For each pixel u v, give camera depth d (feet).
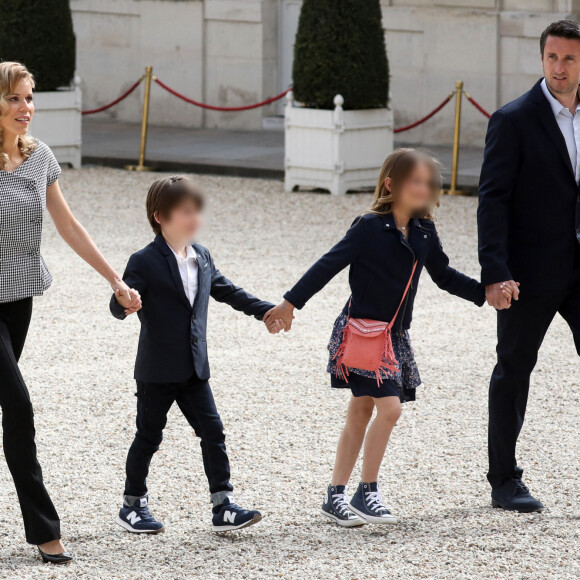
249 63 148.66
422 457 43.83
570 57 36.76
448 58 135.44
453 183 107.76
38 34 118.83
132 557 34.78
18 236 34.47
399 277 37.14
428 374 54.65
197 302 36.55
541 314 38.45
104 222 93.25
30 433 34.17
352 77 106.22
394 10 138.00
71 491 40.40
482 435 46.32
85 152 128.88
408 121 140.46
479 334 62.03
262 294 70.03
